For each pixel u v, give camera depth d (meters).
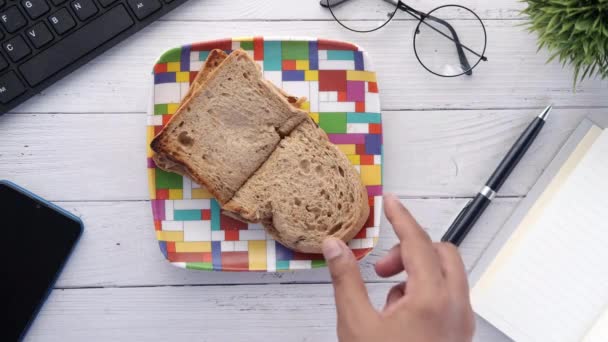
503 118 0.56
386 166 0.56
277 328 0.57
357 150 0.55
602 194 0.54
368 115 0.55
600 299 0.53
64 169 0.56
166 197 0.54
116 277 0.56
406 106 0.56
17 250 0.54
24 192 0.54
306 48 0.54
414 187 0.56
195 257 0.54
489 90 0.56
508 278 0.55
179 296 0.56
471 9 0.56
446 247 0.40
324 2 0.56
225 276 0.56
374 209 0.54
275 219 0.53
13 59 0.53
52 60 0.53
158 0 0.54
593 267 0.53
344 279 0.39
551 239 0.54
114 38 0.54
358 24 0.56
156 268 0.56
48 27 0.53
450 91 0.56
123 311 0.56
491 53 0.56
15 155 0.55
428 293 0.38
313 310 0.56
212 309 0.56
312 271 0.56
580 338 0.53
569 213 0.54
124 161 0.56
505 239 0.56
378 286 0.56
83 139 0.56
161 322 0.56
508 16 0.56
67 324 0.56
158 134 0.51
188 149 0.52
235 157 0.53
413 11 0.56
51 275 0.55
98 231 0.56
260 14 0.56
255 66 0.52
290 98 0.54
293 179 0.53
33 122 0.55
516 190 0.56
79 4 0.53
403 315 0.38
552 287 0.54
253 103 0.53
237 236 0.54
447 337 0.38
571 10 0.46
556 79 0.56
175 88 0.54
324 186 0.53
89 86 0.55
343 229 0.53
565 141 0.56
